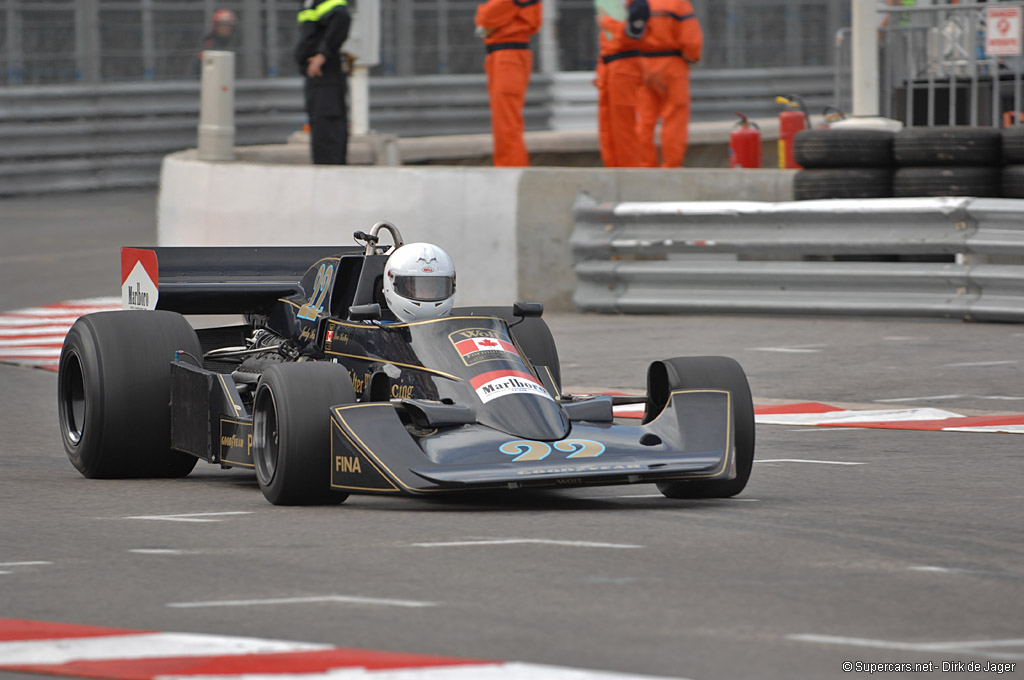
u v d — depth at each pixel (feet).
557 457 76.18
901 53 203.31
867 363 135.74
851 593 60.13
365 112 238.07
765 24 338.75
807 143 166.09
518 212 172.65
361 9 232.53
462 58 329.11
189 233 193.26
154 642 54.49
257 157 229.45
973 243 152.87
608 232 170.91
